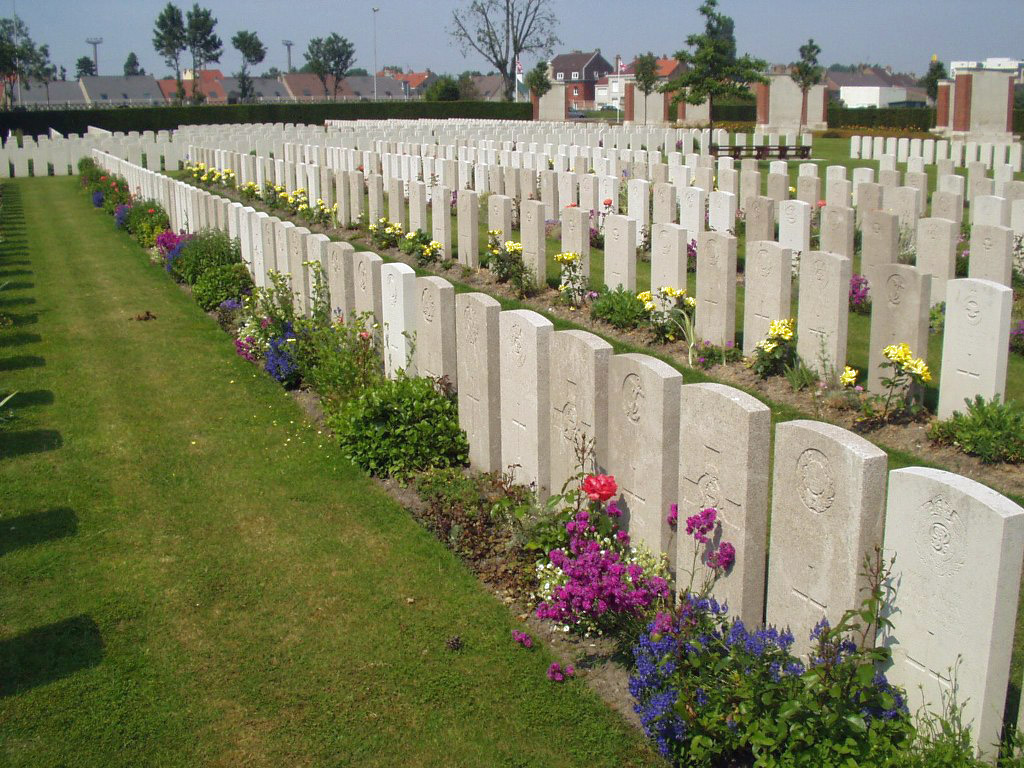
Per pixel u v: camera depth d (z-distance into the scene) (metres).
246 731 5.30
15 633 6.25
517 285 15.48
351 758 5.08
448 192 18.34
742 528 5.60
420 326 9.69
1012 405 8.82
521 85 92.69
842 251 14.07
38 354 13.03
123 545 7.44
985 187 18.98
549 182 21.17
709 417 5.76
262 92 126.62
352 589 6.74
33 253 21.27
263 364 12.39
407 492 8.38
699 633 5.21
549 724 5.33
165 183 22.98
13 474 8.84
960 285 9.04
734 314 12.04
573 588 5.87
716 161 29.23
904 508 4.73
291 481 8.63
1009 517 4.25
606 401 6.99
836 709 4.45
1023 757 4.42
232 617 6.41
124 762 5.06
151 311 15.52
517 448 8.03
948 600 4.55
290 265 13.45
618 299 13.40
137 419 10.37
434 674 5.78
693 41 44.16
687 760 4.95
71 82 119.69
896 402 9.62
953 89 47.72
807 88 55.34
